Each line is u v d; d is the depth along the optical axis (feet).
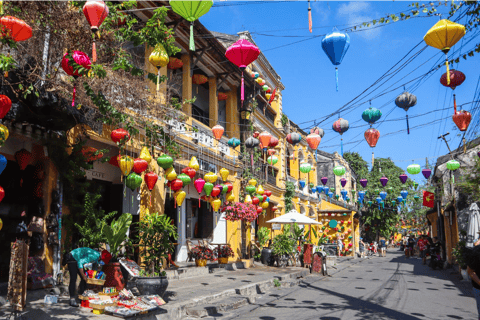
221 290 30.86
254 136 44.86
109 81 25.88
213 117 51.96
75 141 28.37
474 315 25.57
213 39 44.45
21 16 20.51
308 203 93.30
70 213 28.04
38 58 22.50
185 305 25.08
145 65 35.01
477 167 47.96
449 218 64.95
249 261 53.78
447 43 19.67
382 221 130.41
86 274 23.35
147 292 24.91
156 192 37.91
